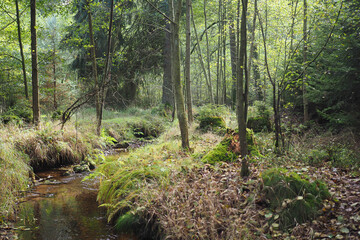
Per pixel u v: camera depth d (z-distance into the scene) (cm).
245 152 403
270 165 439
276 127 524
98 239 373
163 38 1636
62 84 1365
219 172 446
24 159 628
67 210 462
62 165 739
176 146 660
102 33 1486
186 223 337
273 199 344
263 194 354
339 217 299
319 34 712
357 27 587
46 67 1255
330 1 540
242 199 366
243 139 402
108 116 1384
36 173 668
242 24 375
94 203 493
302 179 352
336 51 643
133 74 1603
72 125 899
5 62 1073
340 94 691
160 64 1709
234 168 455
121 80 1490
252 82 1442
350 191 350
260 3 871
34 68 812
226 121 1040
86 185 591
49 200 504
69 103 1306
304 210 319
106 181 498
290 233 305
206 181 405
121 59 1245
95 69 934
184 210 350
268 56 1124
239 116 398
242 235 304
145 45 1566
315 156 485
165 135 962
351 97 666
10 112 891
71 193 542
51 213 449
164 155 583
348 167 443
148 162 522
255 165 455
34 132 737
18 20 932
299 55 862
